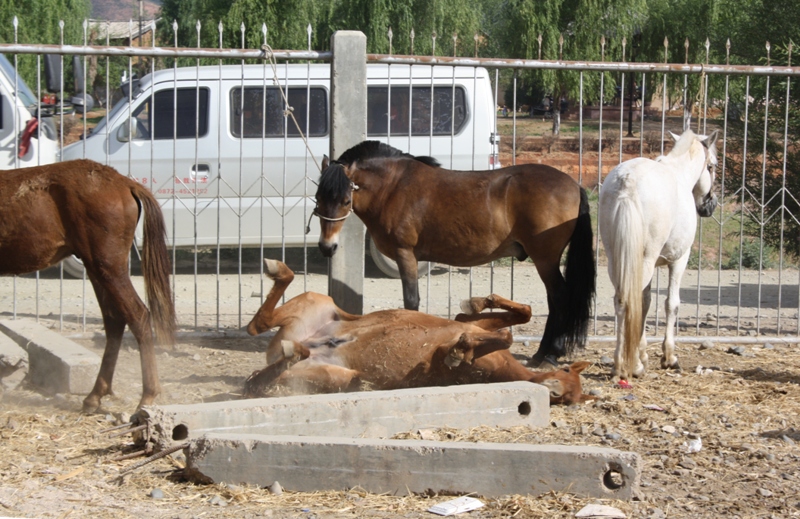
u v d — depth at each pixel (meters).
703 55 19.61
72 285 11.23
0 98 9.82
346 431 4.91
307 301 5.66
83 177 5.24
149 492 4.16
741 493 4.33
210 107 10.95
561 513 3.96
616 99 36.88
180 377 6.61
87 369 5.86
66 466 4.49
